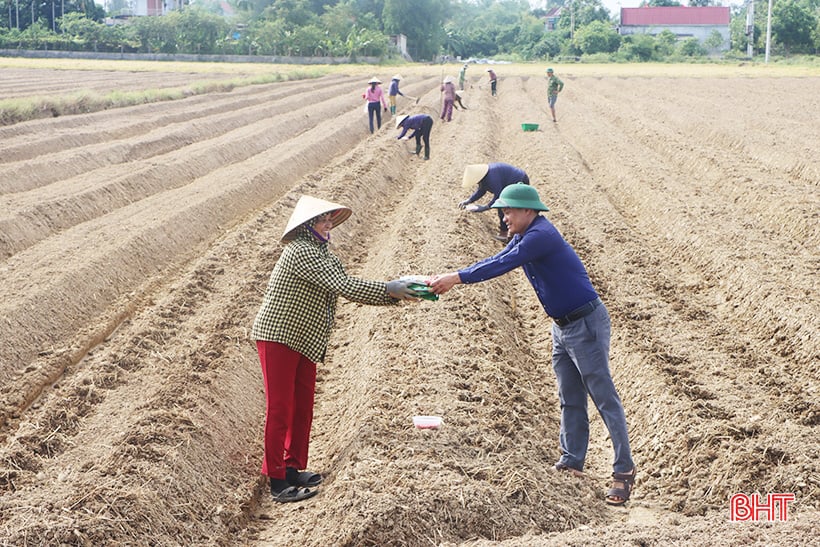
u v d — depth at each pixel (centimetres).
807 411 738
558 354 657
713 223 1366
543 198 1642
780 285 1020
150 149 2223
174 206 1508
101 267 1145
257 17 10631
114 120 2666
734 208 1485
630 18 11525
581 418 659
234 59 8281
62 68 6438
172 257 1321
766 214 1441
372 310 1018
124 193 1648
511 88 4675
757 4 10619
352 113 3153
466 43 12412
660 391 777
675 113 2906
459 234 1325
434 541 545
